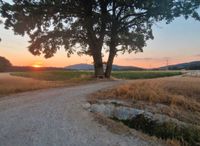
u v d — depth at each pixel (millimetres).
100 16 30188
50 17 30812
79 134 7750
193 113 12734
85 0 30891
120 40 34438
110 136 7695
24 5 29391
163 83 22344
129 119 11258
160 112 11750
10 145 6703
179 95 16250
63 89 19172
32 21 29734
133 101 13391
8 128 8234
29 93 16812
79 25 31391
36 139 7199
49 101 13250
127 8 32750
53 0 28781
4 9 28781
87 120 9391
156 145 7273
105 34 33406
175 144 7820
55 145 6770
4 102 13047
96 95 15047
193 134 9742
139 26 36188
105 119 9672
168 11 28875
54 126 8523
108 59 36156
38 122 9000
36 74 68438
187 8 28750
